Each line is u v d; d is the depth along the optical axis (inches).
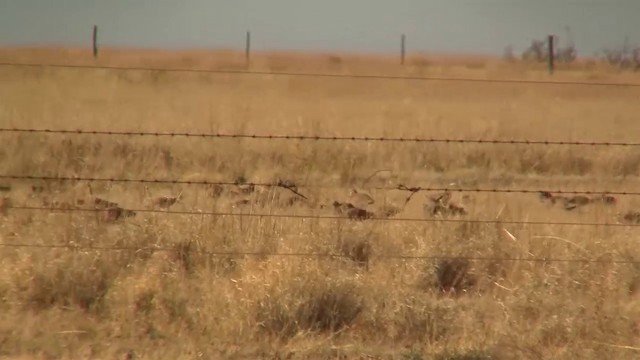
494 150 1972.2
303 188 1536.7
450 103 3085.6
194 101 2827.3
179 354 887.1
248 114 2391.7
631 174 1921.8
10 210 1266.0
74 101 2615.7
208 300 977.5
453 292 1056.8
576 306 995.9
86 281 1016.9
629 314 987.3
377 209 1419.8
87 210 1215.6
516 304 1001.5
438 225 1197.1
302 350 901.8
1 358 872.9
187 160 1793.8
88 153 1776.6
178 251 1107.3
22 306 988.6
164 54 4515.3
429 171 1873.8
